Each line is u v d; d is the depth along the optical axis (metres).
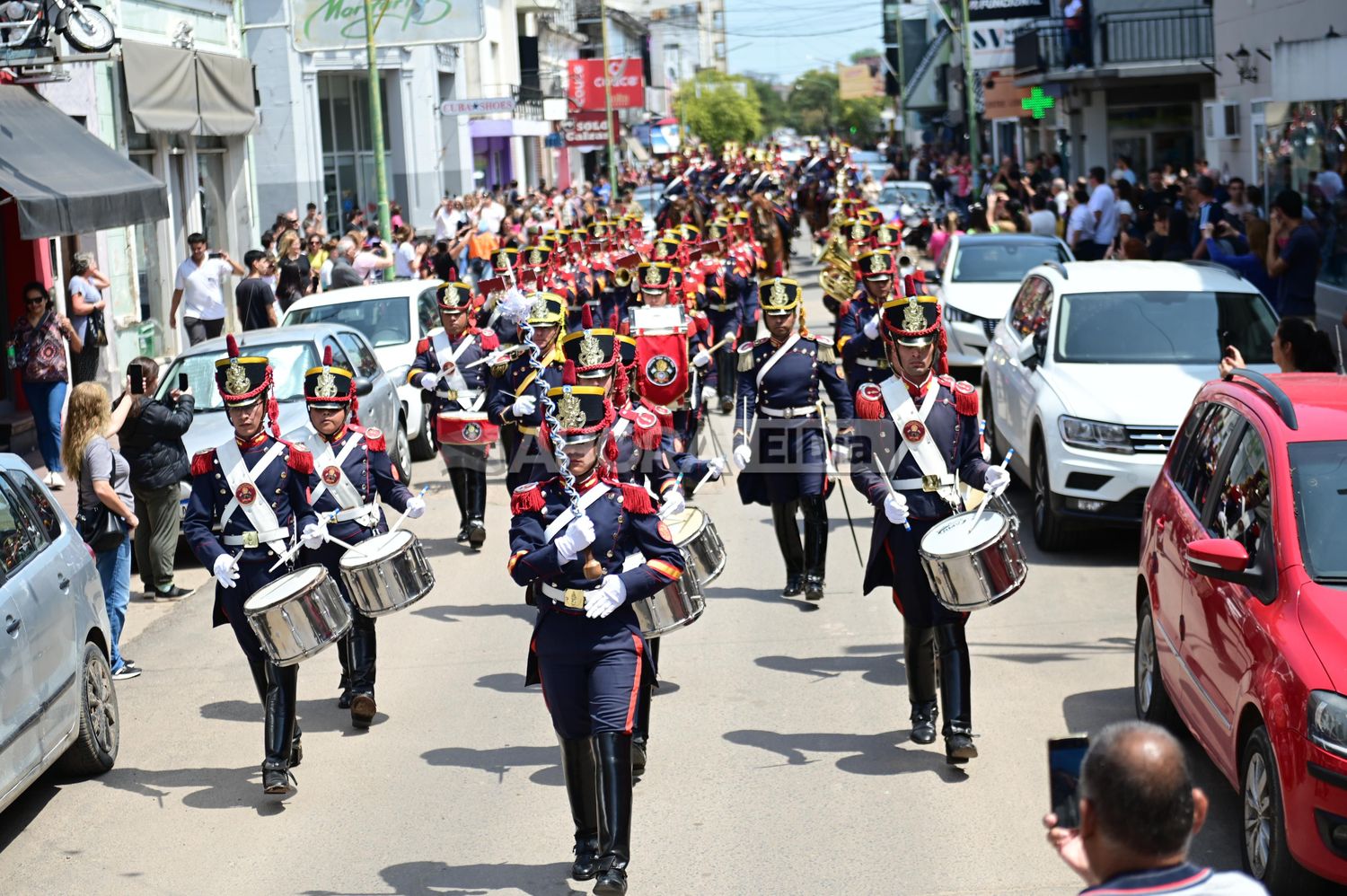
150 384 11.21
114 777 7.91
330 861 6.62
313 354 13.65
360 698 8.25
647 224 31.52
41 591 7.40
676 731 8.00
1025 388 12.10
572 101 61.00
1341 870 5.13
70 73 19.78
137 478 11.23
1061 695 8.27
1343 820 5.11
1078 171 44.47
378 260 24.09
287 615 6.94
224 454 7.54
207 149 26.12
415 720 8.43
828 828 6.65
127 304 22.02
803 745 7.70
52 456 15.47
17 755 6.84
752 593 10.72
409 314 17.19
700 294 16.89
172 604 11.40
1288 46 22.11
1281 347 9.30
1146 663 7.64
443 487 15.24
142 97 22.33
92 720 7.86
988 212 30.31
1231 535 6.47
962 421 7.48
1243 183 20.77
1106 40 38.53
